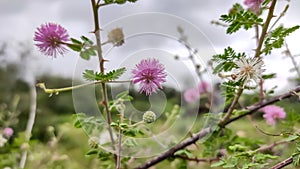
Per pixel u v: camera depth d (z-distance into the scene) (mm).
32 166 624
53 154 638
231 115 443
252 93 473
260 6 371
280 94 456
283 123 466
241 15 339
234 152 394
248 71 351
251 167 354
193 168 538
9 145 583
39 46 351
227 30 347
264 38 354
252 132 536
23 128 739
